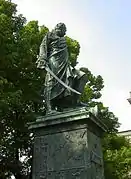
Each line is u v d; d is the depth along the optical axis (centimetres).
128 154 1920
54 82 849
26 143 1669
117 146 2070
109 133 2055
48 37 907
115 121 2092
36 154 773
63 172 727
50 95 840
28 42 1603
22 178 1702
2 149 1606
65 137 758
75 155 734
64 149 748
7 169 1664
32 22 1786
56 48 891
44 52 884
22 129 1587
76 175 713
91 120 755
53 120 775
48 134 778
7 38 1499
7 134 1636
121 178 1908
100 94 2125
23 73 1628
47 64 873
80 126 752
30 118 1527
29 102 1667
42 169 750
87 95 1866
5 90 1512
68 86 839
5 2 1734
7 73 1573
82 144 737
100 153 786
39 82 1617
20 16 1839
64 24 941
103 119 2019
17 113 1614
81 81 871
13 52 1493
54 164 743
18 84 1612
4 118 1588
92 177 713
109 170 1809
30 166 1702
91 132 768
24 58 1573
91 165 723
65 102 844
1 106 1330
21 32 1739
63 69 869
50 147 763
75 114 755
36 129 796
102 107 2011
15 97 1397
